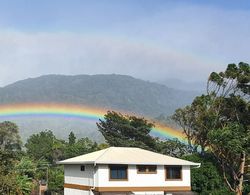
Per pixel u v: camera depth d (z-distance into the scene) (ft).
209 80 245.04
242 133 219.00
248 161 221.25
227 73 239.09
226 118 243.60
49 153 458.91
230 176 229.04
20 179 191.21
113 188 168.66
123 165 172.04
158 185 176.96
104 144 407.85
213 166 215.31
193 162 197.26
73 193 187.73
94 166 169.37
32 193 241.14
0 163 168.14
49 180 271.49
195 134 255.09
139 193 173.06
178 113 262.26
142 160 174.40
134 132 394.32
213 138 217.77
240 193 217.15
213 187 209.77
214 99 244.42
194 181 207.82
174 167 181.78
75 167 187.01
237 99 235.20
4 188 156.35
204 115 242.99
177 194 178.81
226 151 222.28
